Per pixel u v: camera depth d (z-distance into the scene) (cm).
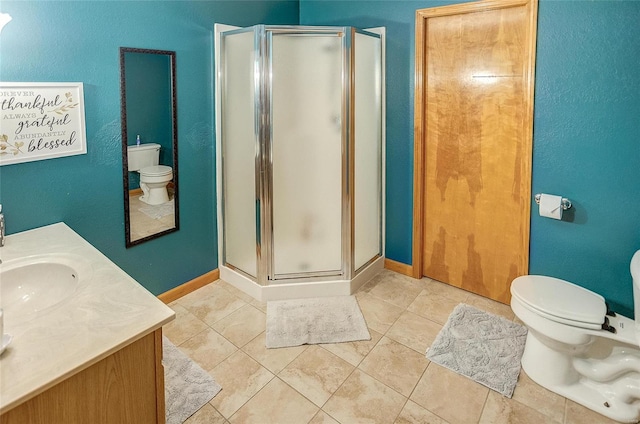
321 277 297
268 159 271
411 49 294
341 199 288
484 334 253
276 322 265
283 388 209
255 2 313
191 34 271
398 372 221
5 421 101
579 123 232
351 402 201
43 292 170
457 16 274
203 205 300
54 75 208
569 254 249
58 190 219
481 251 293
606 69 219
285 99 270
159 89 257
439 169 303
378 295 302
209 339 248
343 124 276
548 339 202
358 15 319
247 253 303
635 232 224
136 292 147
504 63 259
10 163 199
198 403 198
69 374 108
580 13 223
